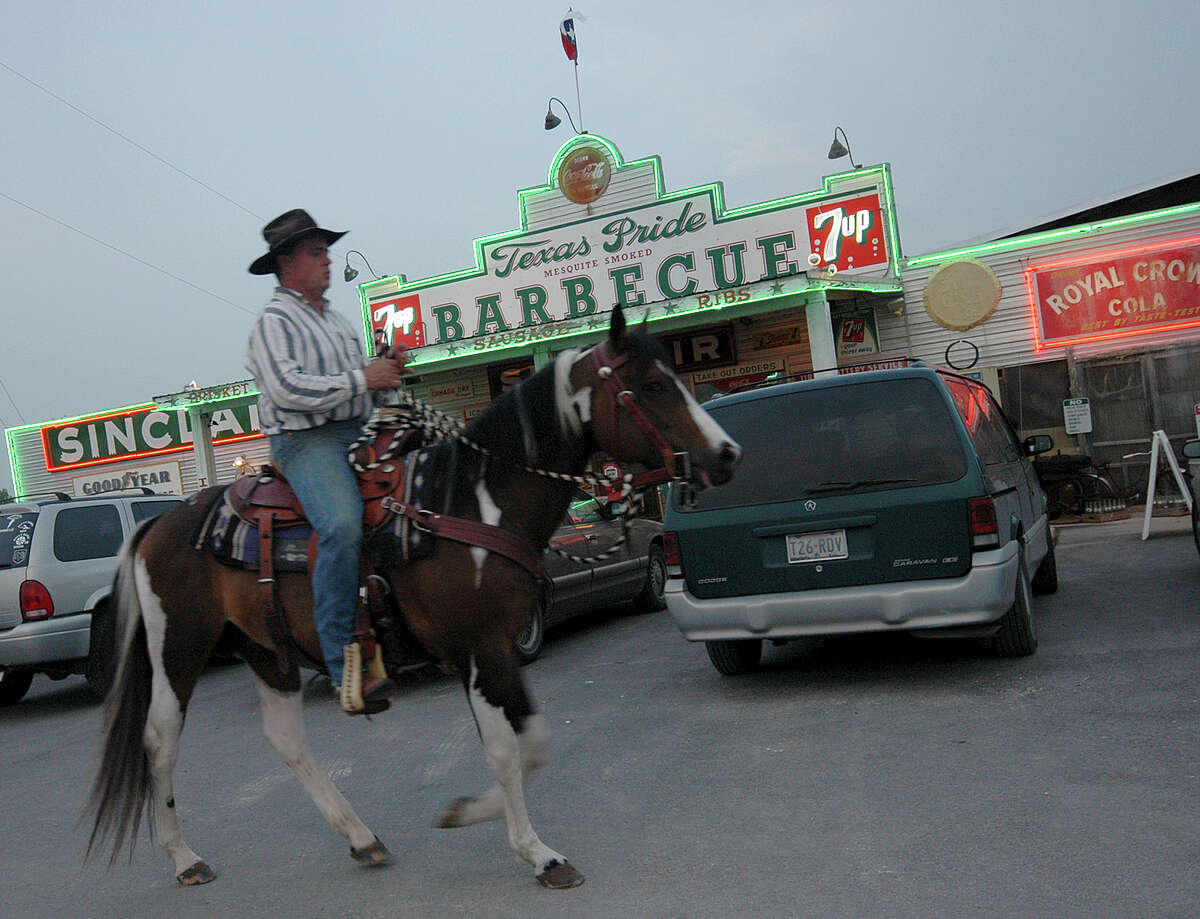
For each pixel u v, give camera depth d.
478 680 3.85
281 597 4.08
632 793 4.88
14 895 4.39
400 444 4.10
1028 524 7.62
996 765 4.70
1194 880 3.34
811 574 6.25
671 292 18.95
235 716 8.17
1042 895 3.34
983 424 7.18
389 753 6.22
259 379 4.02
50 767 6.98
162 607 4.33
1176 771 4.36
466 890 3.92
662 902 3.60
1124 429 16.03
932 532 6.00
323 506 3.89
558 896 3.76
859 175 18.03
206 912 3.98
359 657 3.87
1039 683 6.00
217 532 4.21
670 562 6.65
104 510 9.77
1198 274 16.03
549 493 3.98
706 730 5.87
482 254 20.03
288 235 4.08
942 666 6.74
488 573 3.83
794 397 6.46
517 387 4.05
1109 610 7.95
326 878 4.22
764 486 6.39
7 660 8.75
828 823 4.21
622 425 3.82
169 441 23.78
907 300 17.91
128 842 5.05
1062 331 16.81
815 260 15.39
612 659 8.52
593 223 19.36
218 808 5.47
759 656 7.38
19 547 8.99
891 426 6.21
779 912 3.42
